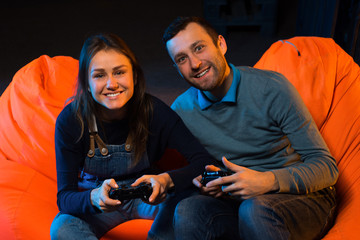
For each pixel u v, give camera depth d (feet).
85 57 3.89
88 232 3.94
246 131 4.34
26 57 12.99
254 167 4.41
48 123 5.01
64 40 14.29
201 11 16.37
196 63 4.06
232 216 4.06
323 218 3.92
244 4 13.97
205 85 4.17
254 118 4.27
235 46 13.00
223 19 13.64
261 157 4.40
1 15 17.57
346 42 8.42
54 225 4.00
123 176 4.42
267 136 4.32
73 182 4.13
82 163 4.38
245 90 4.27
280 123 4.22
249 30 14.39
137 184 3.89
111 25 15.66
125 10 17.44
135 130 4.25
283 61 5.38
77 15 17.16
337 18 8.50
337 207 4.41
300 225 3.73
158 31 14.73
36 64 5.55
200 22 4.15
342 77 5.29
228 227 3.91
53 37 14.66
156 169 4.79
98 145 4.23
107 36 3.94
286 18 15.06
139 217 4.61
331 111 5.16
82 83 4.03
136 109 4.25
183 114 4.61
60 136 4.16
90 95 4.10
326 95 5.10
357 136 4.75
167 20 15.75
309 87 5.12
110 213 4.42
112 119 4.22
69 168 4.14
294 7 15.99
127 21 16.02
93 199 3.80
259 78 4.27
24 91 5.27
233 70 4.30
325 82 5.13
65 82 5.44
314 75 5.18
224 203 4.20
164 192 3.97
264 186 3.82
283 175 3.87
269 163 4.39
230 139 4.42
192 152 4.31
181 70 4.25
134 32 14.79
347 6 8.39
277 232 3.55
